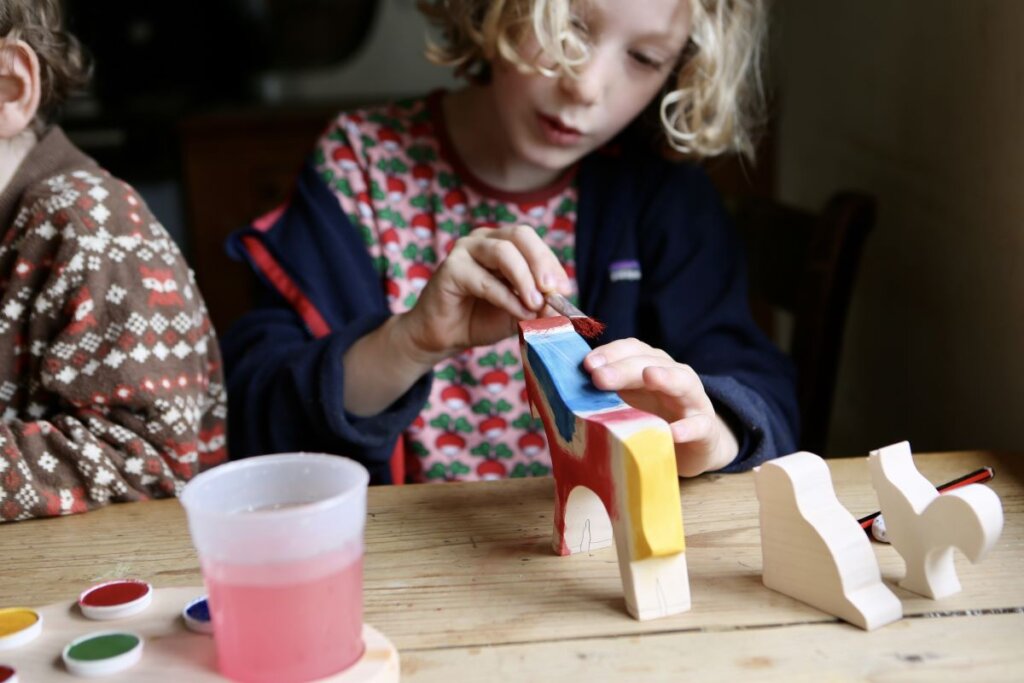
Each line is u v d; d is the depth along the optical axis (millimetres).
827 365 1295
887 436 1415
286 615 564
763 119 1523
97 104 2395
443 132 1289
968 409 1163
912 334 1323
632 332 1233
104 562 750
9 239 978
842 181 1607
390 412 1050
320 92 2807
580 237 1267
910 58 1315
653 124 1286
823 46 1690
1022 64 1019
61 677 587
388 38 2787
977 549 622
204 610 640
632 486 626
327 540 564
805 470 656
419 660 609
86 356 933
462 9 1225
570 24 1070
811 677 583
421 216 1281
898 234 1367
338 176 1271
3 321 958
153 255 980
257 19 2451
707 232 1274
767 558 676
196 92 2477
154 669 593
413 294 1260
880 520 732
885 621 629
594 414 666
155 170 2293
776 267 1430
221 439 1097
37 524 827
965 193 1159
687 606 652
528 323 747
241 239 1224
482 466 1250
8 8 982
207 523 556
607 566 715
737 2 1224
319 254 1231
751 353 1171
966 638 615
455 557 733
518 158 1256
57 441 872
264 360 1116
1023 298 1027
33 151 1009
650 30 1081
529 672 595
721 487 845
